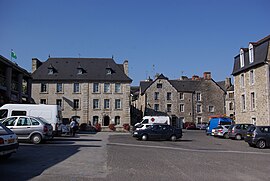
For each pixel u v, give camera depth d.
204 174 9.47
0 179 8.28
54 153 14.05
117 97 52.44
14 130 18.16
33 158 12.34
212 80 62.59
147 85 63.72
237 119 37.22
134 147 18.34
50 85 51.69
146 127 26.47
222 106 61.75
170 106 59.91
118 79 52.72
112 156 13.51
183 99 60.47
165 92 59.97
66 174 9.12
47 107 22.83
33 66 53.78
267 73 30.33
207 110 61.22
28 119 18.56
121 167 10.56
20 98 32.94
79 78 52.19
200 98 61.47
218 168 10.67
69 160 11.92
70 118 51.12
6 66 28.91
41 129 18.48
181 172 9.77
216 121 35.12
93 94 52.09
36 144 18.17
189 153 15.47
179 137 26.11
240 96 36.50
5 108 22.22
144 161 12.14
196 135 36.31
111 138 27.77
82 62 55.19
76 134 35.44
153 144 21.41
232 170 10.29
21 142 19.20
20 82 33.12
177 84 62.06
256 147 20.06
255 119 32.62
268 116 29.84
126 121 51.88
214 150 17.45
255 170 10.35
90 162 11.55
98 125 49.81
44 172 9.38
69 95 51.78
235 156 14.48
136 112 64.81
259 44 32.34
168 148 18.22
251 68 33.50
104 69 54.19
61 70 53.34
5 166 10.35
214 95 61.94
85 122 51.31
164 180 8.47
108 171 9.75
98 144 19.88
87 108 51.66
